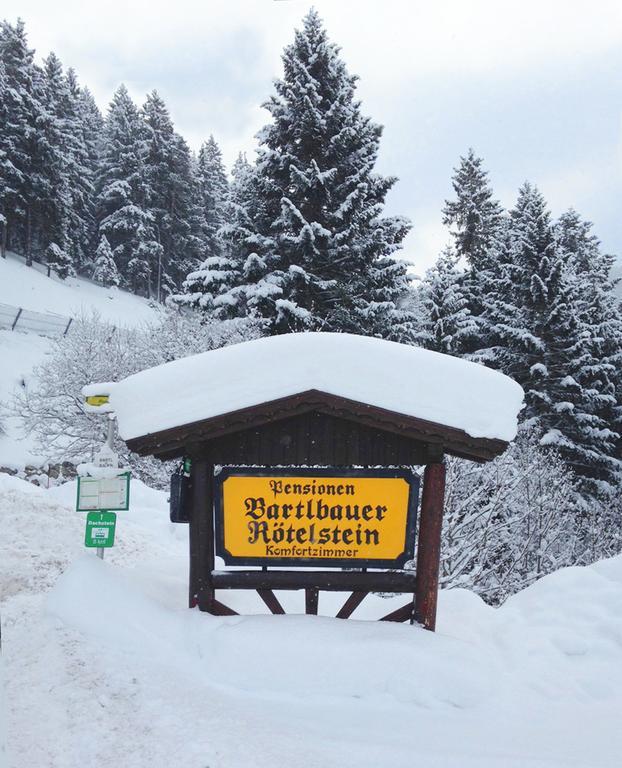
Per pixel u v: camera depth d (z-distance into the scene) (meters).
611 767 3.64
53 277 46.22
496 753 3.81
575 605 6.42
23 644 4.94
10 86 44.28
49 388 16.55
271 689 4.63
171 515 5.70
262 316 20.72
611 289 39.78
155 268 56.12
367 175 21.61
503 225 36.25
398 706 4.50
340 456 5.56
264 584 5.59
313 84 21.09
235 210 21.75
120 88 58.66
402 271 22.14
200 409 5.30
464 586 10.60
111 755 3.63
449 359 5.45
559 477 17.89
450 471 10.98
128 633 5.07
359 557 5.59
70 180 49.28
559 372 23.53
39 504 10.05
